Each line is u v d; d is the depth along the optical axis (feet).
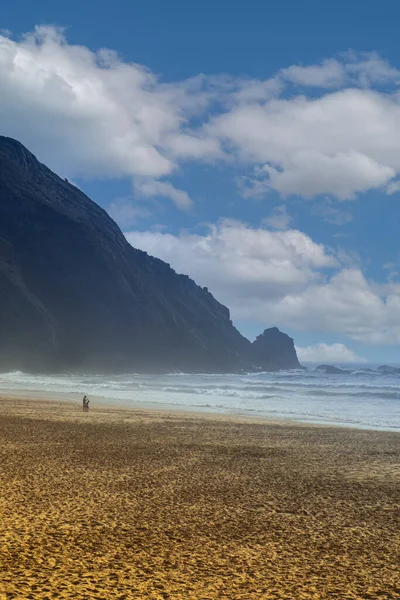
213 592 29.12
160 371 554.87
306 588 30.25
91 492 51.70
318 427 123.13
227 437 100.17
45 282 533.55
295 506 49.49
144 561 33.55
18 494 49.06
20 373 448.24
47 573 30.30
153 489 54.49
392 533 41.52
